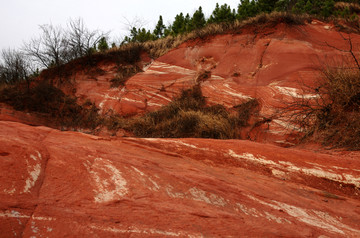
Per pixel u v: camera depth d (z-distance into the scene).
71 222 1.92
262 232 2.34
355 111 7.47
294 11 18.59
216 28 16.86
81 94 16.64
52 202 2.10
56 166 2.70
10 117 12.96
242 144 5.66
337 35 14.94
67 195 2.27
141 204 2.39
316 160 5.14
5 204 1.90
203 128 9.70
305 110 8.39
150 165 3.46
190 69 15.59
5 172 2.28
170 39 20.05
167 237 1.99
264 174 4.58
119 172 2.96
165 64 16.56
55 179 2.46
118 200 2.37
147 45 19.98
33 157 2.71
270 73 12.83
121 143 4.50
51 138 3.70
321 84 9.52
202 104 12.86
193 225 2.22
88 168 2.86
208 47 16.05
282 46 13.84
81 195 2.32
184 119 10.53
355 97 7.57
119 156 3.49
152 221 2.16
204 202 2.77
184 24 22.36
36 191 2.20
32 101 14.77
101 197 2.37
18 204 1.94
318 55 12.95
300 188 4.15
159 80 15.65
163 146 5.05
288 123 9.09
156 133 10.65
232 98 12.48
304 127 8.37
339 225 3.07
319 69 11.20
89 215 2.05
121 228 1.98
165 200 2.59
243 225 2.41
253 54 14.34
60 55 19.12
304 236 2.45
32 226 1.79
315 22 16.75
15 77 18.69
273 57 13.47
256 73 13.30
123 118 13.79
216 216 2.47
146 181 2.91
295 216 3.00
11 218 1.79
